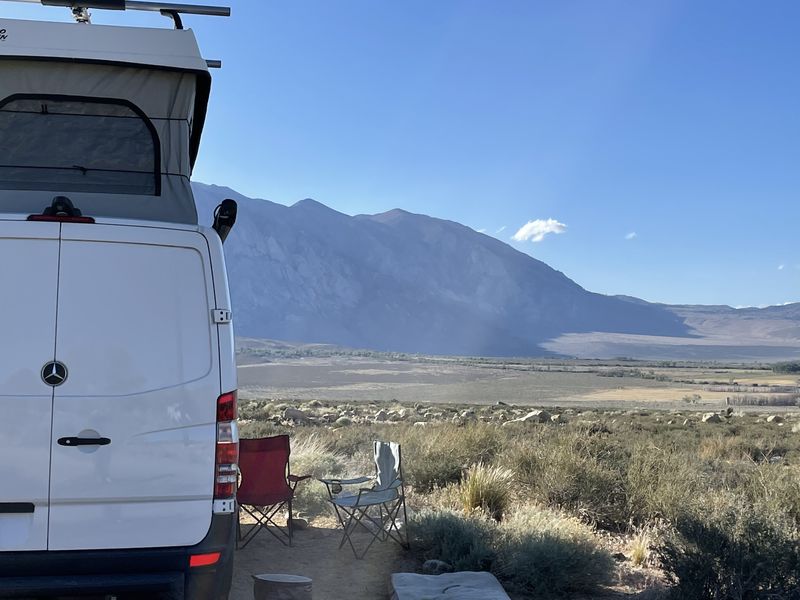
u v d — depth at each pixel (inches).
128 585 163.3
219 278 176.6
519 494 386.9
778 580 219.0
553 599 244.7
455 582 231.9
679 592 229.0
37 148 204.4
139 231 173.9
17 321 167.3
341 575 257.0
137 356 170.6
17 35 202.5
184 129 210.1
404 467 453.1
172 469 169.3
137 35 208.4
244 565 266.5
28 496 163.9
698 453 712.4
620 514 353.4
